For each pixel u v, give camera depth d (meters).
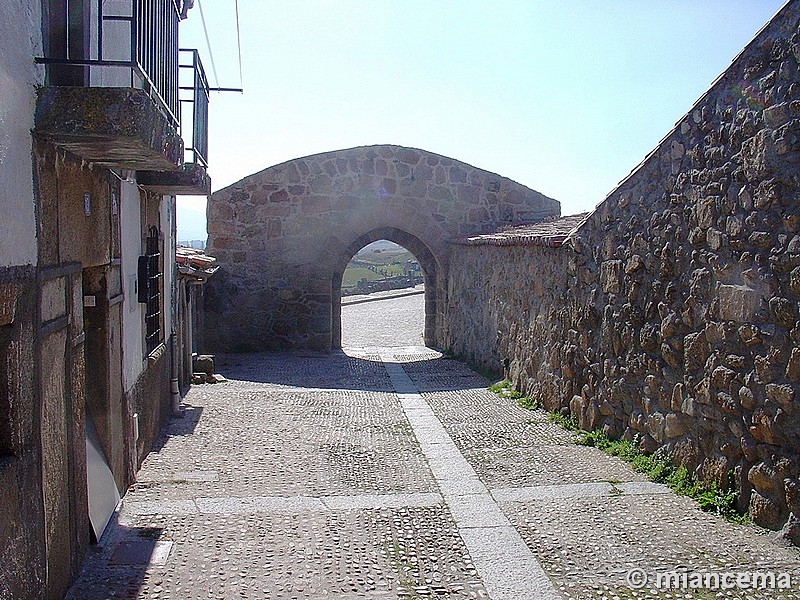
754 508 4.75
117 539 4.46
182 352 9.48
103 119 3.17
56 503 3.52
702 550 4.39
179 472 5.88
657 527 4.75
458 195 14.77
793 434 4.43
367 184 14.52
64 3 3.49
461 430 7.50
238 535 4.59
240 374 11.57
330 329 14.59
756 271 4.71
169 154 4.00
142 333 6.12
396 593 3.86
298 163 14.34
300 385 10.47
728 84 5.02
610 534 4.65
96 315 4.66
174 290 8.31
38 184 3.18
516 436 7.21
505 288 10.19
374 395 9.63
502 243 9.85
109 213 4.69
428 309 15.69
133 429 5.58
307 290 14.47
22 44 2.94
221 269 14.20
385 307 24.08
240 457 6.39
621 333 6.50
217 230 14.16
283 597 3.78
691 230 5.44
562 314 7.79
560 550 4.42
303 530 4.70
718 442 5.14
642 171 6.16
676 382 5.66
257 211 14.27
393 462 6.32
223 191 14.14
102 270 4.62
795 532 4.40
